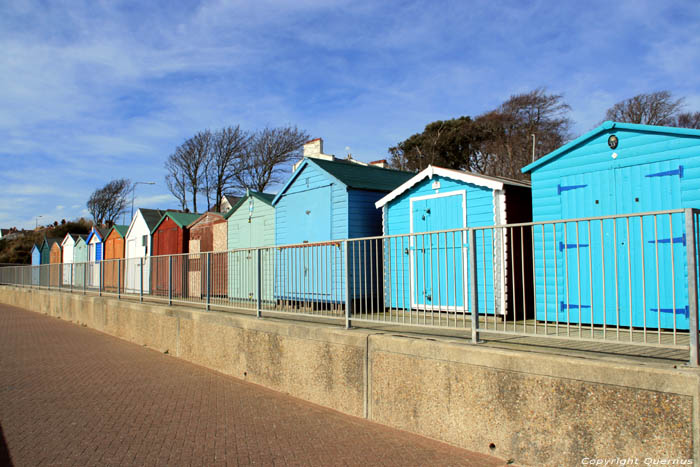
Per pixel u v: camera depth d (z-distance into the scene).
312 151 20.02
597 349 4.73
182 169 45.16
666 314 6.33
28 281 24.03
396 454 4.84
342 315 7.04
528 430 4.37
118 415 6.39
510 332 4.94
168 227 20.14
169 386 7.87
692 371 3.53
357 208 11.13
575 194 7.37
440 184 9.30
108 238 26.20
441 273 9.05
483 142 39.25
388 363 5.68
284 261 8.27
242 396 7.18
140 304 12.08
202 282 10.30
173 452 5.10
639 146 6.75
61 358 10.45
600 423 3.94
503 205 8.39
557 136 36.69
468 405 4.84
